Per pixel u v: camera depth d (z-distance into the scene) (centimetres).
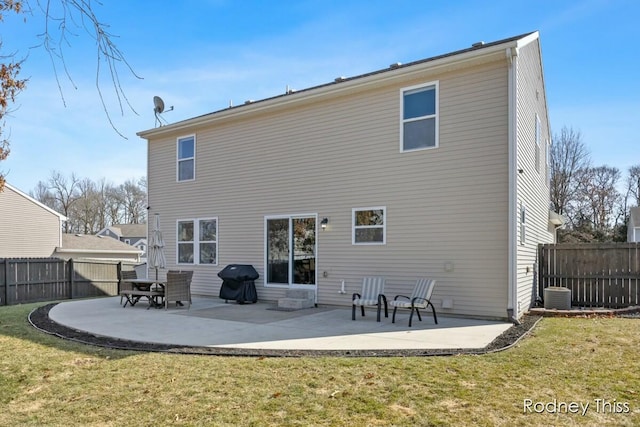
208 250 1302
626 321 832
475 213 876
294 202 1130
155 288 1111
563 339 660
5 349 635
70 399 430
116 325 824
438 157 922
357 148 1032
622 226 3341
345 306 1032
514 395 421
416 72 933
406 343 646
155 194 1441
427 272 923
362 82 995
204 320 874
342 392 434
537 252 1122
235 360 557
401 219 962
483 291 861
